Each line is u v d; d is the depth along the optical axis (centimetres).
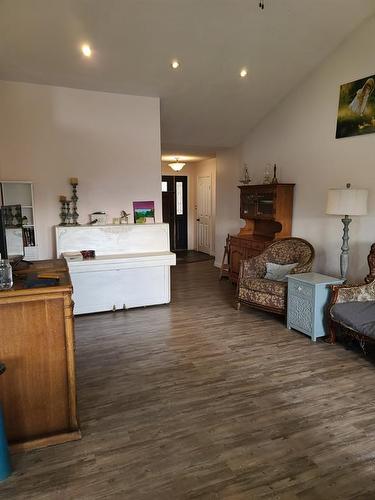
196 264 759
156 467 187
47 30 340
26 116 418
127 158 470
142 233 461
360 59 384
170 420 227
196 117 528
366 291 336
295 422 224
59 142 435
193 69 417
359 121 389
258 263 450
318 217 455
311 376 281
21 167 423
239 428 218
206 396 254
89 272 420
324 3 342
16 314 190
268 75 447
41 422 204
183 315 428
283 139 510
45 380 200
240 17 347
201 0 321
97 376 283
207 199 865
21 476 181
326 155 437
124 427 220
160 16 336
